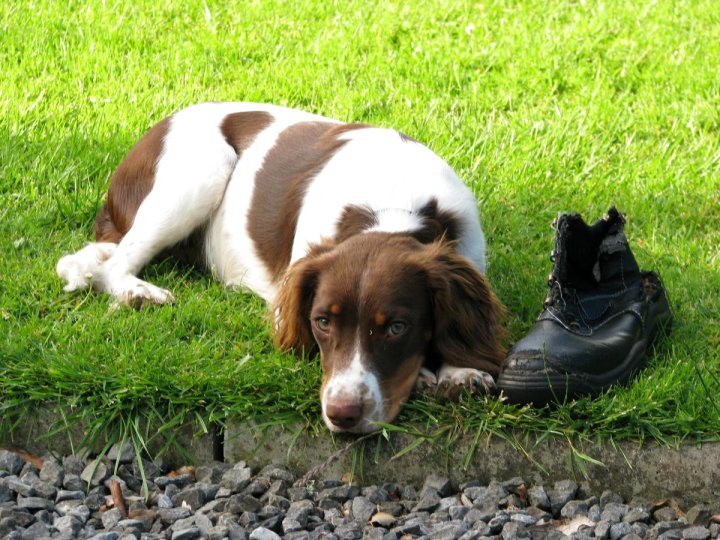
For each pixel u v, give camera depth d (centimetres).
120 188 870
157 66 1259
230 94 1202
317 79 1234
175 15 1396
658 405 623
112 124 1106
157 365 676
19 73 1218
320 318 639
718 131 1125
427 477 636
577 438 622
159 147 856
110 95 1183
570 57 1273
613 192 1011
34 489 625
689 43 1316
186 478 645
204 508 610
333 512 610
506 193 1001
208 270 873
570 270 712
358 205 717
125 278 805
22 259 849
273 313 709
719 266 853
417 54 1288
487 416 627
